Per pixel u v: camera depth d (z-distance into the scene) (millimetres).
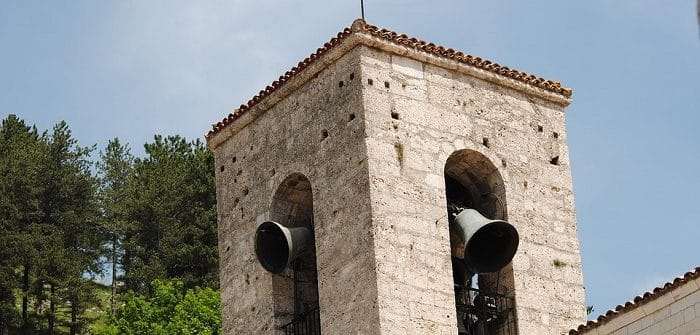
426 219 32875
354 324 31922
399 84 33969
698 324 26984
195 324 62812
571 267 34500
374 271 31781
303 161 34531
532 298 33625
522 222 34312
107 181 89312
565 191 35344
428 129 33906
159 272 76312
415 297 31969
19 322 73875
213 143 37438
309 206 35250
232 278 35781
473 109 34812
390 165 33000
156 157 86625
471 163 34562
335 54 34125
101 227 82688
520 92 35844
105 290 84250
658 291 27703
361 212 32562
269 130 35812
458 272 34250
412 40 34469
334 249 32938
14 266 75625
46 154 84750
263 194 35500
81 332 75812
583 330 29234
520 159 35000
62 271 76625
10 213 78250
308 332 34000
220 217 36688
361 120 33188
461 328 32656
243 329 35000
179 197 80938
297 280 34812
